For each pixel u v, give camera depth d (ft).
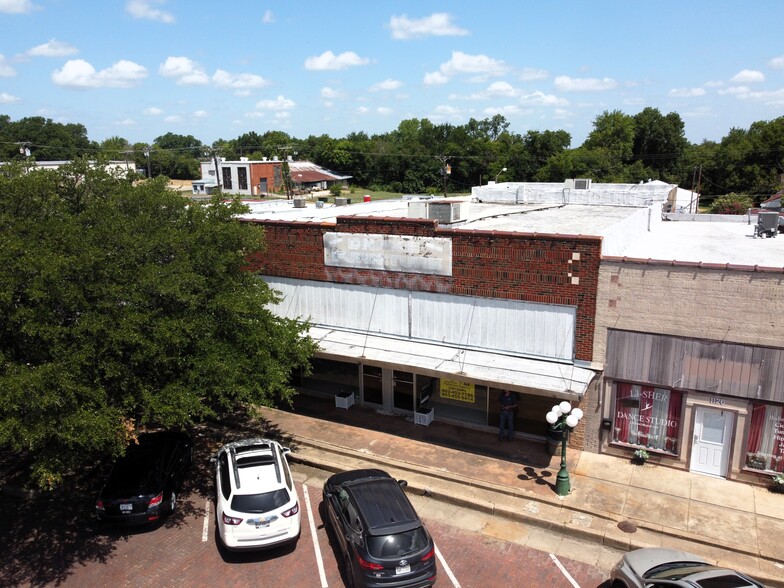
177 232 51.26
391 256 64.08
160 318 45.78
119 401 46.29
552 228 69.46
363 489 44.93
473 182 357.61
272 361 53.93
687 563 38.29
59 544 47.03
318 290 70.03
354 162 363.15
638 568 38.19
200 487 55.62
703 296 50.78
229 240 55.21
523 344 59.00
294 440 63.62
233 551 44.83
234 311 50.34
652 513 48.37
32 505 52.90
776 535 45.27
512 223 74.64
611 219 77.92
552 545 46.03
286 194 274.57
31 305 42.86
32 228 45.55
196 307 49.70
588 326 55.57
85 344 42.16
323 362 74.38
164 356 45.24
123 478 48.96
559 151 337.72
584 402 57.52
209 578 42.73
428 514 50.57
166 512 49.65
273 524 44.09
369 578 38.99
